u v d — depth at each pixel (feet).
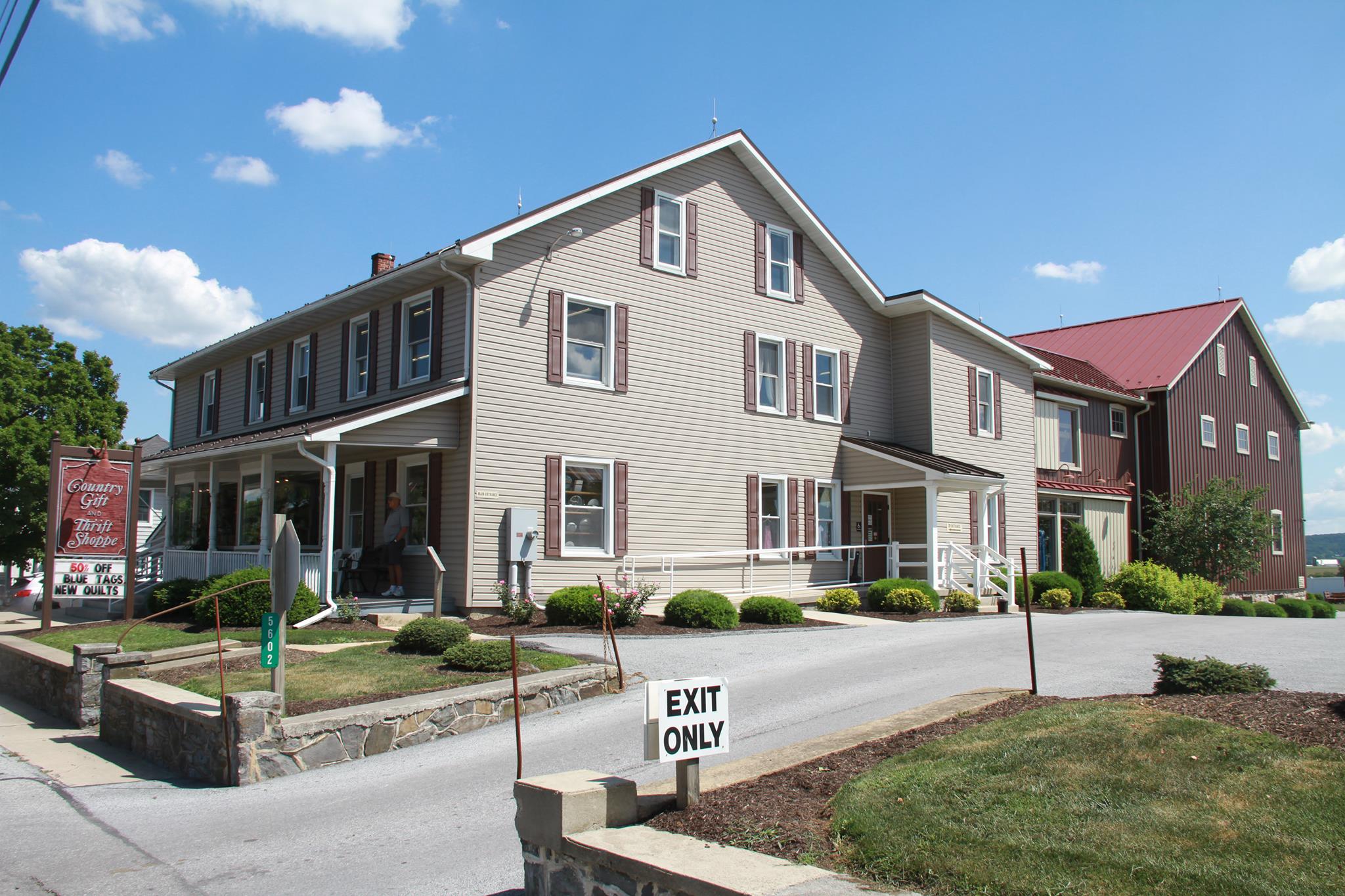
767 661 43.04
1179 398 107.76
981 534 75.46
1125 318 124.57
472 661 37.70
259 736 28.78
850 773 20.65
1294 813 15.87
